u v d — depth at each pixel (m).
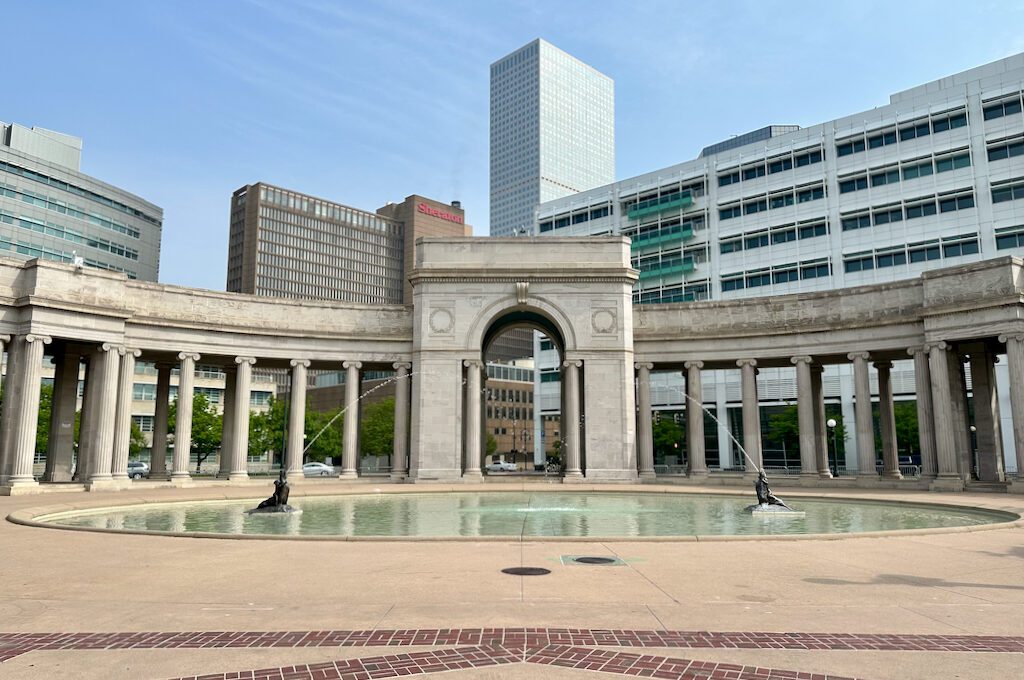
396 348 54.41
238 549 17.95
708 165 96.75
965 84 75.44
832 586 13.15
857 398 48.19
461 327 52.78
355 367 53.81
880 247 79.94
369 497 38.16
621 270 52.59
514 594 12.40
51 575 14.23
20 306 41.84
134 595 12.35
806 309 50.97
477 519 26.81
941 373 43.22
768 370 86.44
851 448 78.69
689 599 12.03
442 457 51.41
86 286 44.69
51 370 97.88
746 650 9.12
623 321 52.69
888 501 33.97
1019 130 71.56
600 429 51.69
